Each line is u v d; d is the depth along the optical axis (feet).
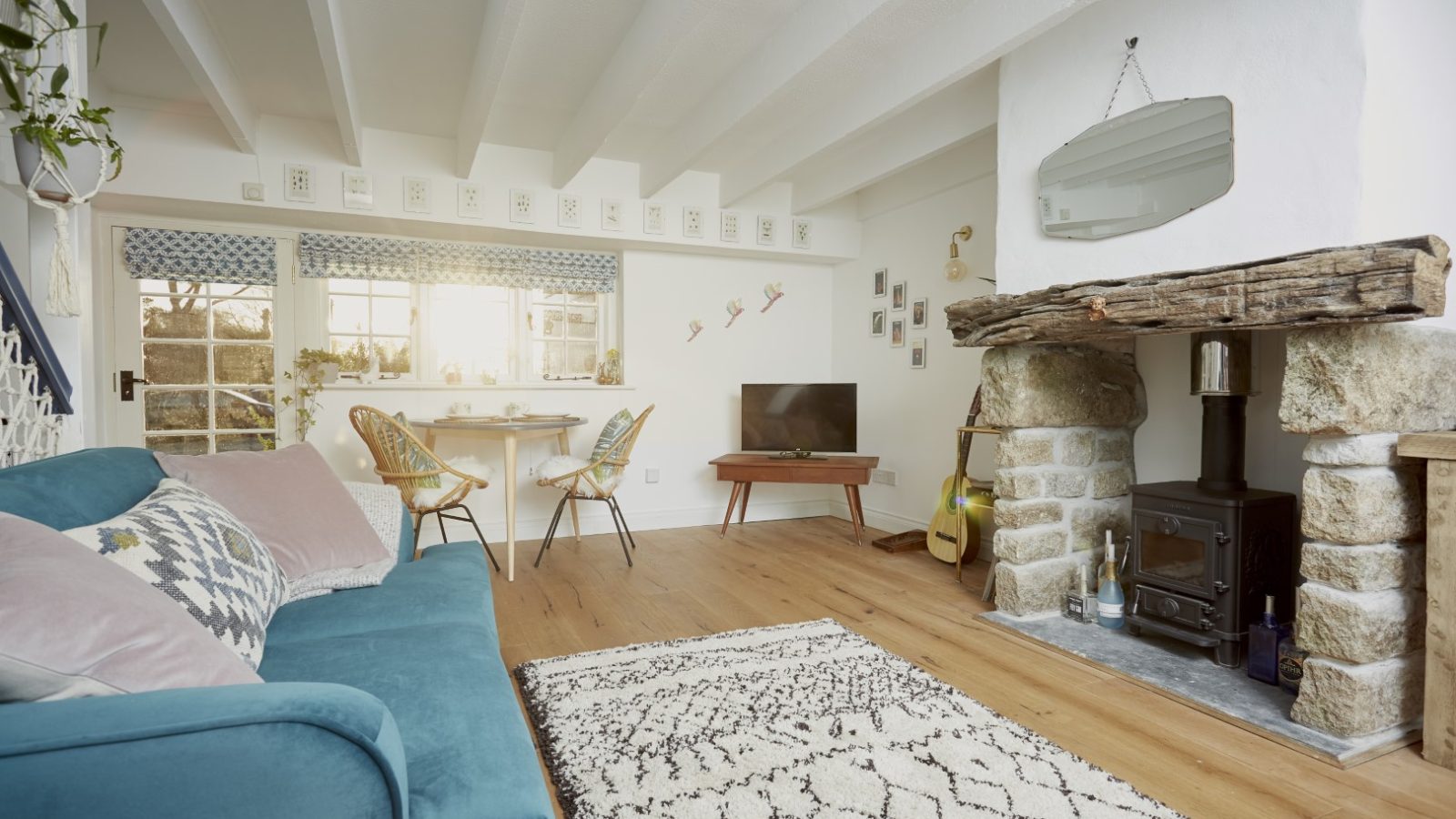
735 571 13.14
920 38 9.78
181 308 14.11
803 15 9.23
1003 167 10.05
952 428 15.23
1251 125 7.27
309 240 14.57
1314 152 6.76
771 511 18.67
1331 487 6.64
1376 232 6.54
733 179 15.89
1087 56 8.92
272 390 14.61
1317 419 6.60
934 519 14.21
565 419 14.43
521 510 16.17
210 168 12.74
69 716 2.48
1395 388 6.52
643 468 17.30
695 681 7.98
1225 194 7.50
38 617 2.73
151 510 4.73
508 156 14.82
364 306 15.44
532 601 11.30
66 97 5.83
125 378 13.62
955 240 14.90
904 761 6.23
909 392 16.44
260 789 2.60
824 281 19.21
